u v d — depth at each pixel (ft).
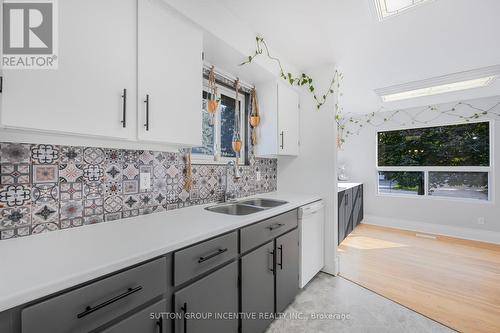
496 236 11.23
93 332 2.35
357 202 13.89
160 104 3.87
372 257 9.51
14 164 3.17
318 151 8.25
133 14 3.55
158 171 5.00
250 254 4.54
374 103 12.65
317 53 7.30
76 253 2.71
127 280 2.61
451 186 12.69
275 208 5.62
